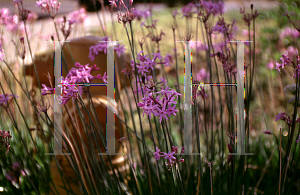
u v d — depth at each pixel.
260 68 4.78
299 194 2.54
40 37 3.83
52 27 4.07
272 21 7.54
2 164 2.71
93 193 2.16
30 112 3.43
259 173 2.88
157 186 2.45
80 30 3.77
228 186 2.19
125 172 2.64
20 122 3.26
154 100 1.59
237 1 9.29
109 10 2.91
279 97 4.14
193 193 2.35
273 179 2.77
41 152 3.12
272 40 5.93
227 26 2.49
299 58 1.98
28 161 2.88
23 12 2.19
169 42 6.73
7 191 2.68
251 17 2.35
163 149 2.61
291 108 3.79
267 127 3.13
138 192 2.29
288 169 2.46
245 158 2.44
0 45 2.19
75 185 2.45
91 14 6.97
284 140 3.02
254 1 9.10
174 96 1.60
